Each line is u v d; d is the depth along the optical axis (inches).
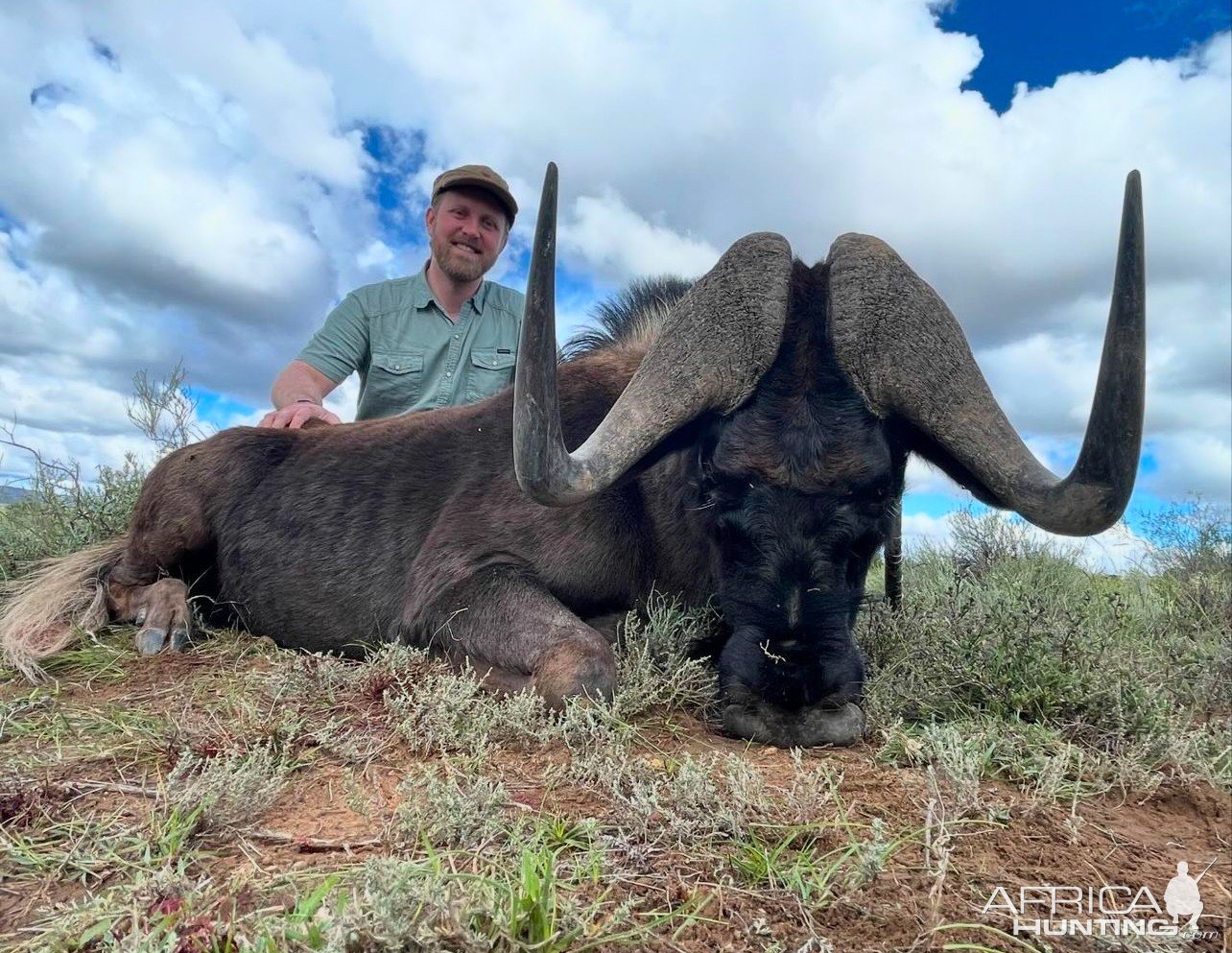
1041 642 46.6
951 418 38.2
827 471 37.4
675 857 25.7
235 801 28.1
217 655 50.6
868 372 38.3
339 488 55.0
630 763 32.0
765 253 40.1
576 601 47.4
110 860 25.5
